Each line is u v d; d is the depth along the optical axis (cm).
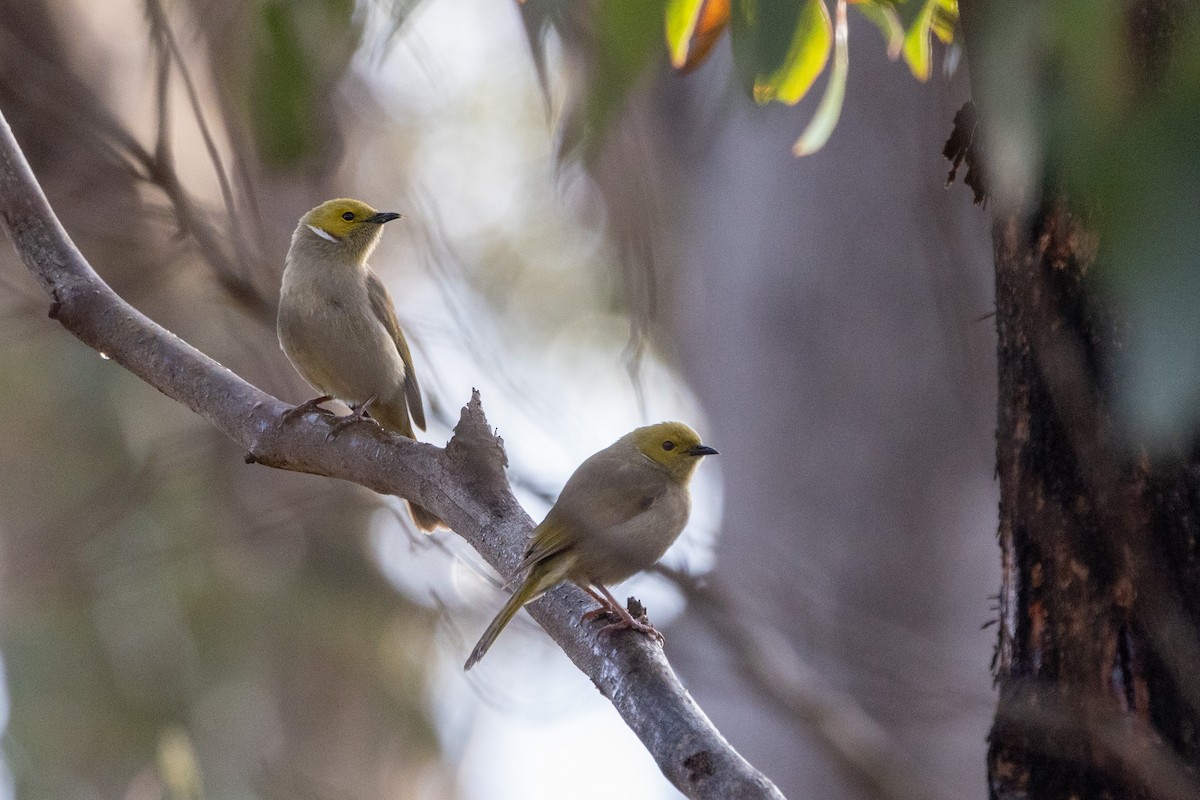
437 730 2236
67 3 1122
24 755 1997
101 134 1042
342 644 2156
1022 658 588
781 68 513
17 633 2033
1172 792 536
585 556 844
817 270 1532
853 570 1485
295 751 2114
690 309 1741
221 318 1342
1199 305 362
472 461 763
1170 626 541
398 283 1581
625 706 650
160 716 2047
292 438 816
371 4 766
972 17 519
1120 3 413
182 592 2045
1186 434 535
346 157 1437
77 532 1894
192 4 1081
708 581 1297
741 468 1570
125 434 1994
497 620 833
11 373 2006
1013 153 422
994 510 1485
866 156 1515
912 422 1487
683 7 732
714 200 1633
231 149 1104
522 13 564
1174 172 381
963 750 1398
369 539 2167
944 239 1204
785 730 1532
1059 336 552
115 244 1112
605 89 542
